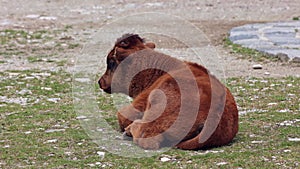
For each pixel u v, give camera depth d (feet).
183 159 32.73
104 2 112.27
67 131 39.24
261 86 52.70
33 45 75.92
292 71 59.67
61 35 82.43
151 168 31.78
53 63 64.80
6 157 34.09
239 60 65.21
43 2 112.27
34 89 52.11
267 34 77.92
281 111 43.98
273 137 37.11
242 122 40.81
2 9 104.63
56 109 45.19
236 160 32.50
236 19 94.94
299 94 49.49
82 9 105.40
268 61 64.34
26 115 43.55
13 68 62.03
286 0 111.86
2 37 80.43
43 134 38.55
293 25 85.05
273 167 31.63
